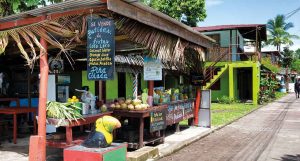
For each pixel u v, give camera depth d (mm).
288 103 27406
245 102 26797
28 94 12422
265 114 18906
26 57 7234
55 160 7676
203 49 12383
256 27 25250
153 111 8930
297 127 13773
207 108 12922
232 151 9172
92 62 6863
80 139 7629
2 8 14000
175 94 11344
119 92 16922
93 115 7734
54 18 7195
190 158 8359
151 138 9250
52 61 11039
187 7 30375
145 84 18891
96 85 14430
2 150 8688
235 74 28172
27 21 7418
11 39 8227
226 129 13188
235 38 26406
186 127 12906
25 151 8562
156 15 7961
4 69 13406
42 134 7133
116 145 6773
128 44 9883
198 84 12992
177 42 9555
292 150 9320
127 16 6871
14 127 9500
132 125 9180
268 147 9734
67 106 7328
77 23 7160
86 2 6566
